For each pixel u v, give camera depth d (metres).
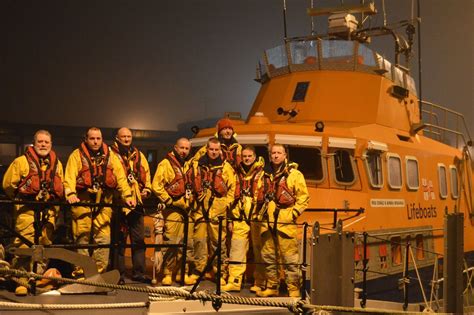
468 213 13.52
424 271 11.07
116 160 7.41
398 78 11.79
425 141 12.38
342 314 7.08
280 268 8.04
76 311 5.93
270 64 11.59
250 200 8.08
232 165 8.31
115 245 6.80
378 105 10.70
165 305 6.45
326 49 10.96
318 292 6.79
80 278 7.51
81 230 7.31
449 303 8.50
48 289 6.87
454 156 13.15
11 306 5.57
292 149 9.28
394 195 10.22
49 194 6.91
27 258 6.79
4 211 7.93
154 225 8.11
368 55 10.95
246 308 6.96
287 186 7.80
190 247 8.16
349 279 7.26
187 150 8.05
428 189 11.56
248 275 8.67
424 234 11.15
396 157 10.45
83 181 7.20
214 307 6.53
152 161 12.17
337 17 12.06
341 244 7.18
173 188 7.88
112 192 7.47
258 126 9.41
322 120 10.45
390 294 9.80
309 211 8.77
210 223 8.15
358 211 8.71
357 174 9.38
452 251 8.58
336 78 10.78
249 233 8.54
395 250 10.09
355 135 9.48
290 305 6.27
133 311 6.14
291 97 10.84
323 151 9.20
